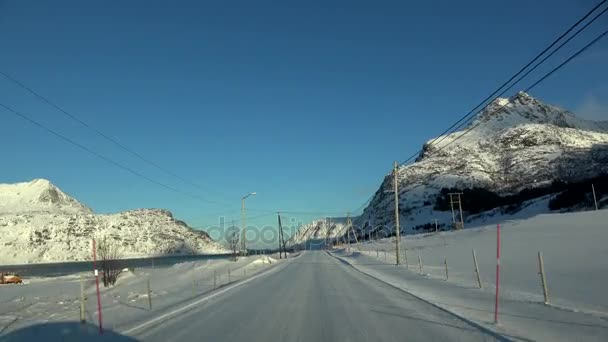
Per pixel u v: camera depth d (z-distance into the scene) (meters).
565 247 32.47
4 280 42.50
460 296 17.59
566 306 13.60
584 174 137.75
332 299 17.70
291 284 25.19
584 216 54.00
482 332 10.59
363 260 54.38
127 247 187.50
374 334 10.52
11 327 12.93
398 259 41.97
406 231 145.75
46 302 20.56
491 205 142.25
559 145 197.62
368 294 19.38
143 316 14.22
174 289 24.67
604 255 25.27
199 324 12.27
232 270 42.84
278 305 16.11
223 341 10.01
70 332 11.61
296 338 10.22
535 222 57.56
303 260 66.38
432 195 171.50
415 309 14.54
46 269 95.06
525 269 24.92
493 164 195.62
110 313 15.42
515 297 16.14
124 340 10.30
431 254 49.91
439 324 11.72
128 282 32.66
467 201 152.38
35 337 11.14
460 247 51.69
